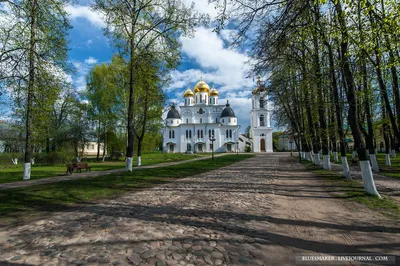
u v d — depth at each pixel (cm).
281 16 666
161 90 2086
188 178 1334
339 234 470
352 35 809
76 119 3206
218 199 781
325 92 1254
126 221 549
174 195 851
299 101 1702
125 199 789
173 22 1494
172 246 410
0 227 514
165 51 1570
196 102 7181
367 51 815
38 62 1109
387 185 1040
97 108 3338
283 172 1636
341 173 1466
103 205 706
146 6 1480
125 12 1451
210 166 2131
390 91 1552
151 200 772
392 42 752
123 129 3189
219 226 515
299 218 574
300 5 643
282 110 2523
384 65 886
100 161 3353
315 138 1816
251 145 7025
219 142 6544
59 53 1207
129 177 1273
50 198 780
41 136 2106
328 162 1695
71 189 927
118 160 3594
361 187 962
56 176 1505
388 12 745
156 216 588
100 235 461
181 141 6644
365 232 480
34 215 604
